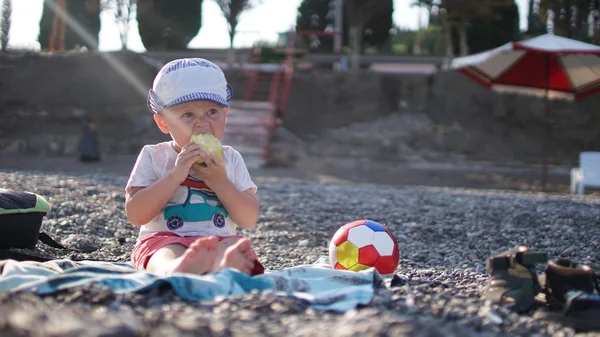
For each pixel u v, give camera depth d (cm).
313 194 980
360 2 2427
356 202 889
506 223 716
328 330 225
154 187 325
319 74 2130
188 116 338
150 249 320
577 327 278
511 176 1692
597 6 2097
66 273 281
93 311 237
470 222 720
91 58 2064
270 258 529
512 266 309
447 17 2286
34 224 441
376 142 1936
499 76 1563
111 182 970
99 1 2386
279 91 2105
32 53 2106
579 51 1301
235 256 298
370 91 2102
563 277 298
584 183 1324
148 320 228
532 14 2559
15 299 246
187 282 268
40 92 2011
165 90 339
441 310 269
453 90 2080
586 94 1545
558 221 713
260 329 224
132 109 2058
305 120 2067
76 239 536
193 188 341
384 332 219
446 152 1952
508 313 280
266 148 1809
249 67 2277
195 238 322
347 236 379
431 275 404
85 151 1691
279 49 2419
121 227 606
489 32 2464
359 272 320
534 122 2028
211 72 343
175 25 2477
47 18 2473
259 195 921
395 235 649
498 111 2045
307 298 269
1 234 423
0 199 425
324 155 1889
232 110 2023
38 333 205
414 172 1698
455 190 1201
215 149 329
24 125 1972
